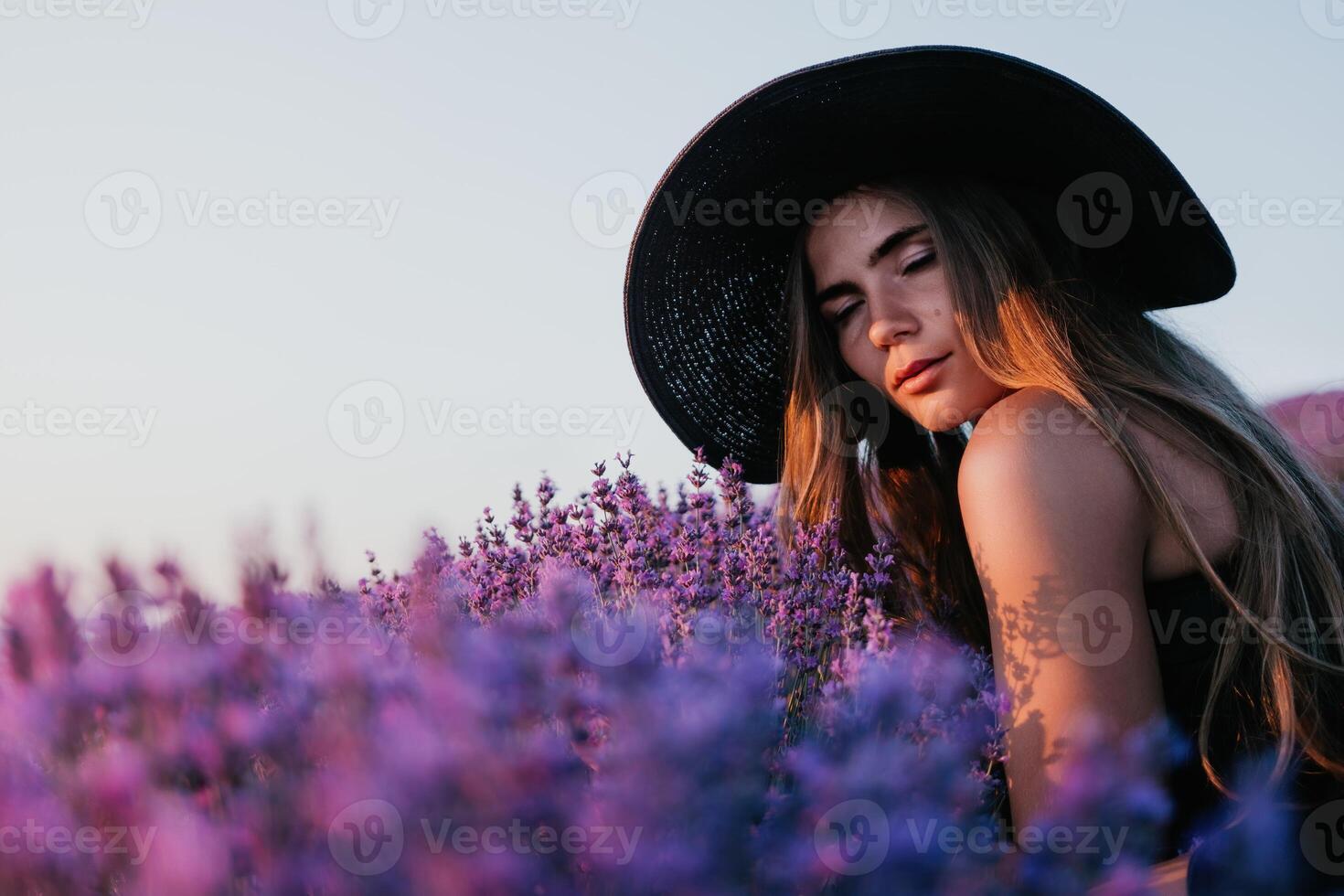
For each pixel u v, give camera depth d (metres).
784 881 0.88
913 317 1.82
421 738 0.77
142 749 0.76
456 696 0.79
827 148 1.89
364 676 0.81
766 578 1.53
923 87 1.79
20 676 0.74
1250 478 1.64
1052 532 1.49
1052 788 1.38
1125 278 2.05
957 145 1.87
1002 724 1.36
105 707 0.77
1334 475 2.32
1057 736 1.40
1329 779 1.55
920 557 2.18
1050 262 1.90
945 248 1.79
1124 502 1.54
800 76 1.80
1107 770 1.10
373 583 1.20
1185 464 1.63
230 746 0.78
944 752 1.03
